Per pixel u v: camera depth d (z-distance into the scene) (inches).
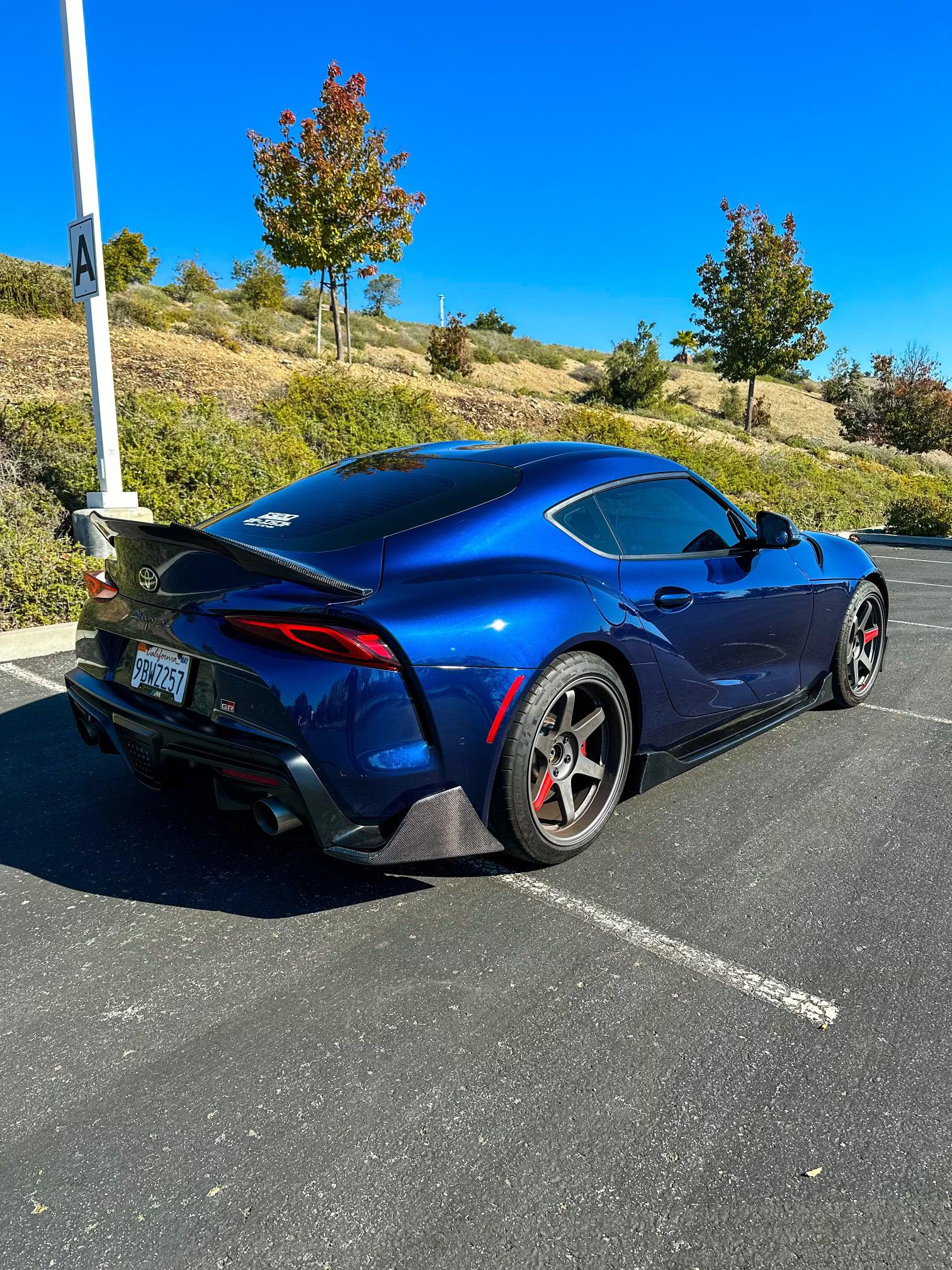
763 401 1835.6
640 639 113.5
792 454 992.2
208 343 725.9
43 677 186.1
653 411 1213.7
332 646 87.9
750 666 140.1
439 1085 72.0
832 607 162.1
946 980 87.9
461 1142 65.8
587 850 115.8
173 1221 58.7
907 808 131.6
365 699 88.7
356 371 792.3
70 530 276.2
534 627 99.3
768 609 141.9
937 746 159.3
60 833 116.9
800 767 147.6
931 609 314.3
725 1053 76.1
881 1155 64.8
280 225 812.6
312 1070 73.7
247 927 95.7
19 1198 60.5
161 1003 82.5
